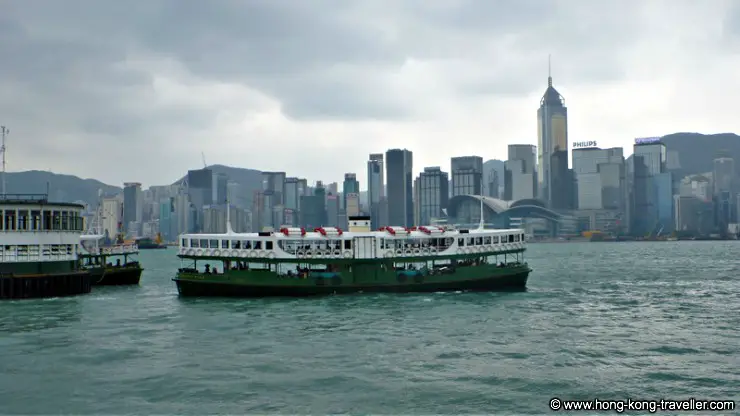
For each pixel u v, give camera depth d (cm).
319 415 3678
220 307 7650
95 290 10156
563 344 5438
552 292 9394
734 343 5475
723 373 4475
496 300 8188
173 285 11306
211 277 8344
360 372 4531
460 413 3709
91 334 5975
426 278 8644
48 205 8775
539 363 4772
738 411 3734
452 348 5281
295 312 7181
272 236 8288
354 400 3922
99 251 11419
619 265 17888
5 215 8512
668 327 6262
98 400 3947
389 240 8531
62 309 7638
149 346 5416
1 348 5359
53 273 8775
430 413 3709
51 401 3934
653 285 10850
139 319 6838
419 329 6106
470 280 8825
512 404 3856
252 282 8238
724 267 16338
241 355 5056
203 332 6028
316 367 4669
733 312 7325
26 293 8494
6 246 8525
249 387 4184
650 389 4128
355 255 8438
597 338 5694
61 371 4591
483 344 5438
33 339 5741
